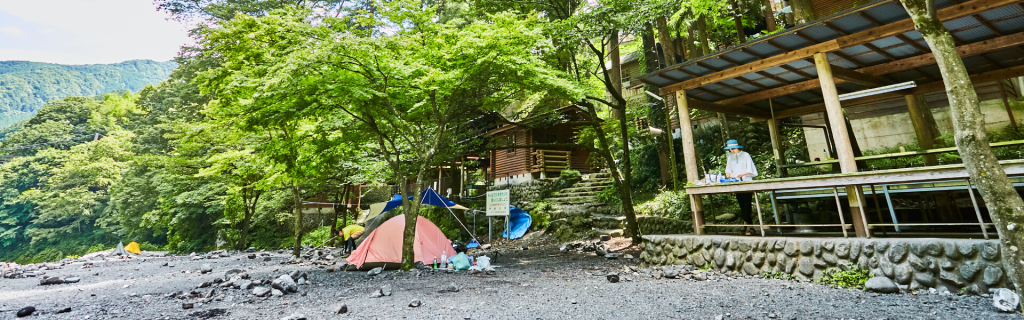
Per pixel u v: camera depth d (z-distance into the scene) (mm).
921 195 7773
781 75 7871
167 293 7109
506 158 22062
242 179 18141
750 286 5816
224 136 15719
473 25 8859
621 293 5742
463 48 8625
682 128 8070
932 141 8617
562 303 5250
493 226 18375
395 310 5098
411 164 15977
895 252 5355
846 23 5836
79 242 39250
